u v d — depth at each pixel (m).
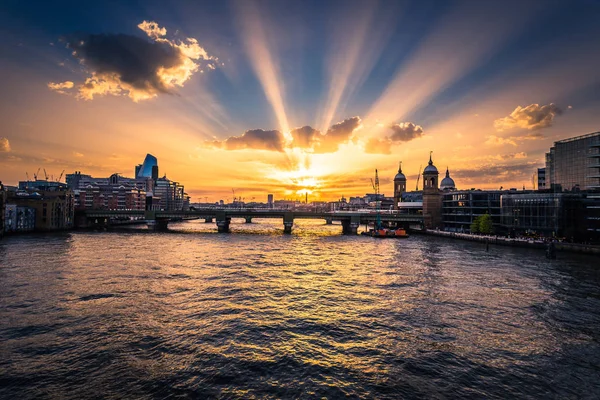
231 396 24.97
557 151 140.12
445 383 27.20
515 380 27.84
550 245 87.38
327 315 42.69
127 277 62.69
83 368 28.91
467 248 109.50
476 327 39.25
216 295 51.19
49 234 146.62
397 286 57.72
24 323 38.91
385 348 33.47
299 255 94.25
